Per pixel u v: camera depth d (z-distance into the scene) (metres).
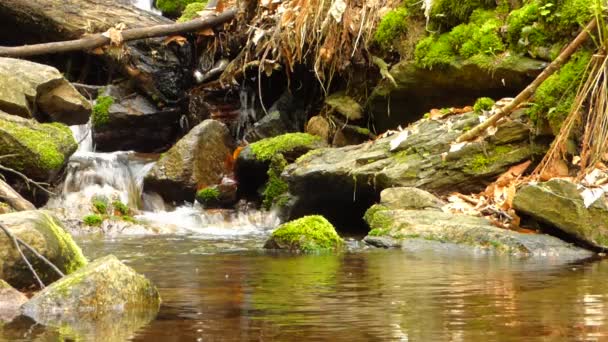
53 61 14.34
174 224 10.61
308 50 11.43
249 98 13.27
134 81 13.64
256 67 12.60
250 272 6.45
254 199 11.62
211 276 6.28
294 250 7.92
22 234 5.52
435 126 9.91
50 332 4.33
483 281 5.76
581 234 7.59
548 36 9.90
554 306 4.77
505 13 10.52
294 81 12.72
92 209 10.84
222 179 11.91
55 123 11.16
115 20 13.73
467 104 10.77
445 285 5.61
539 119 9.38
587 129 8.72
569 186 7.74
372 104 11.38
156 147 13.70
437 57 10.59
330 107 11.71
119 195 11.60
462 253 7.41
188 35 13.56
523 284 5.60
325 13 11.48
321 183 10.11
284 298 5.21
